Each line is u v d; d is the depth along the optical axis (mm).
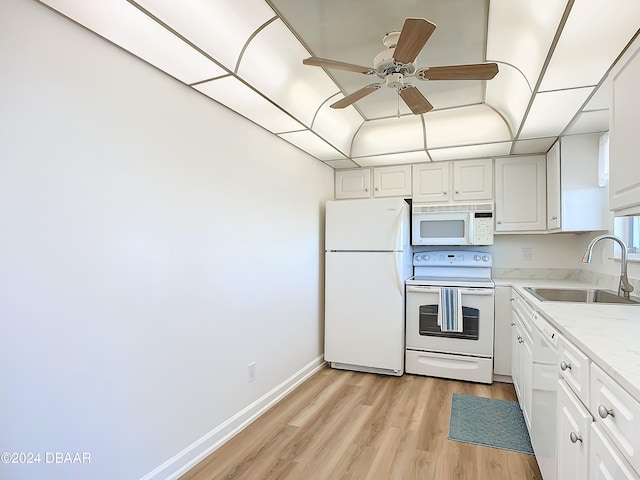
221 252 2334
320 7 1740
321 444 2311
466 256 3881
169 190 1945
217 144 2312
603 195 2850
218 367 2297
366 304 3584
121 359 1678
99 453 1577
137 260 1758
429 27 1445
